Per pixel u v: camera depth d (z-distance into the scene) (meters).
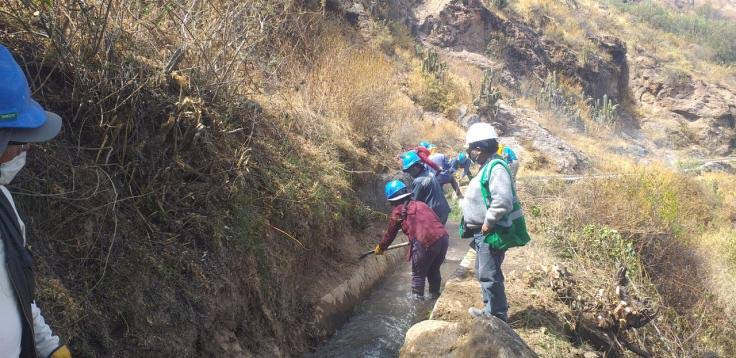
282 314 4.58
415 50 18.30
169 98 4.21
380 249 5.79
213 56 4.97
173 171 4.02
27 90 1.79
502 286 4.39
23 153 1.88
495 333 3.56
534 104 21.58
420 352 3.63
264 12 5.45
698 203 11.63
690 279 7.27
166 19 4.86
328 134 7.29
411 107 14.24
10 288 1.81
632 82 30.17
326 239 5.83
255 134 5.48
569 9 30.25
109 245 3.37
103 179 3.53
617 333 5.00
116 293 3.25
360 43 14.02
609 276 6.07
